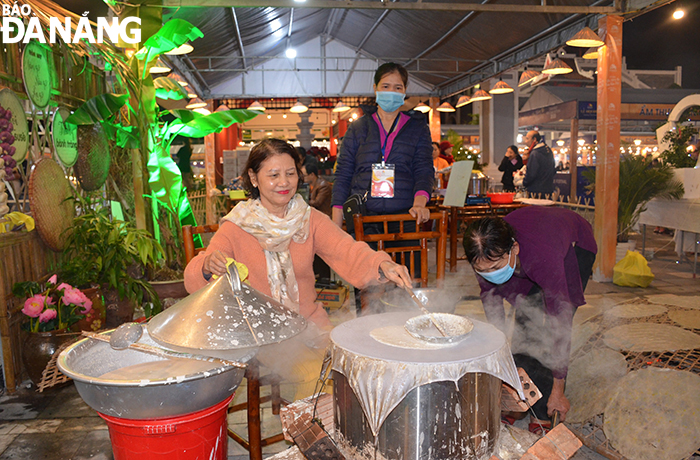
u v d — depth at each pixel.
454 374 1.10
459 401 1.12
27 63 3.23
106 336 1.48
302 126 13.24
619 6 5.25
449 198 5.39
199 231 2.29
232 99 12.57
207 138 11.84
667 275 5.65
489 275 1.86
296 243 1.93
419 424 1.11
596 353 2.48
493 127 14.34
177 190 4.27
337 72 12.41
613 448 2.02
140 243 3.54
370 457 1.19
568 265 2.07
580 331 2.80
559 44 7.38
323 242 1.96
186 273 1.75
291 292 1.90
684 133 7.93
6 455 2.16
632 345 2.39
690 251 6.33
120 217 4.66
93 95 4.55
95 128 4.30
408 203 2.94
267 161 1.80
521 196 6.70
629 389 2.12
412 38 9.87
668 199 5.97
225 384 1.35
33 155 3.50
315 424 1.42
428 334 1.33
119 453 1.38
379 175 2.86
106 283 3.43
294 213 1.89
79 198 4.02
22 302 3.02
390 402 1.09
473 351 1.18
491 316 2.37
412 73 12.38
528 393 1.49
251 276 1.91
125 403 1.24
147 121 4.11
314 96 12.45
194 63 9.91
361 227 2.47
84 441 2.27
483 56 9.52
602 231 5.33
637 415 2.01
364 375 1.14
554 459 1.32
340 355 1.23
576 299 2.10
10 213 3.00
